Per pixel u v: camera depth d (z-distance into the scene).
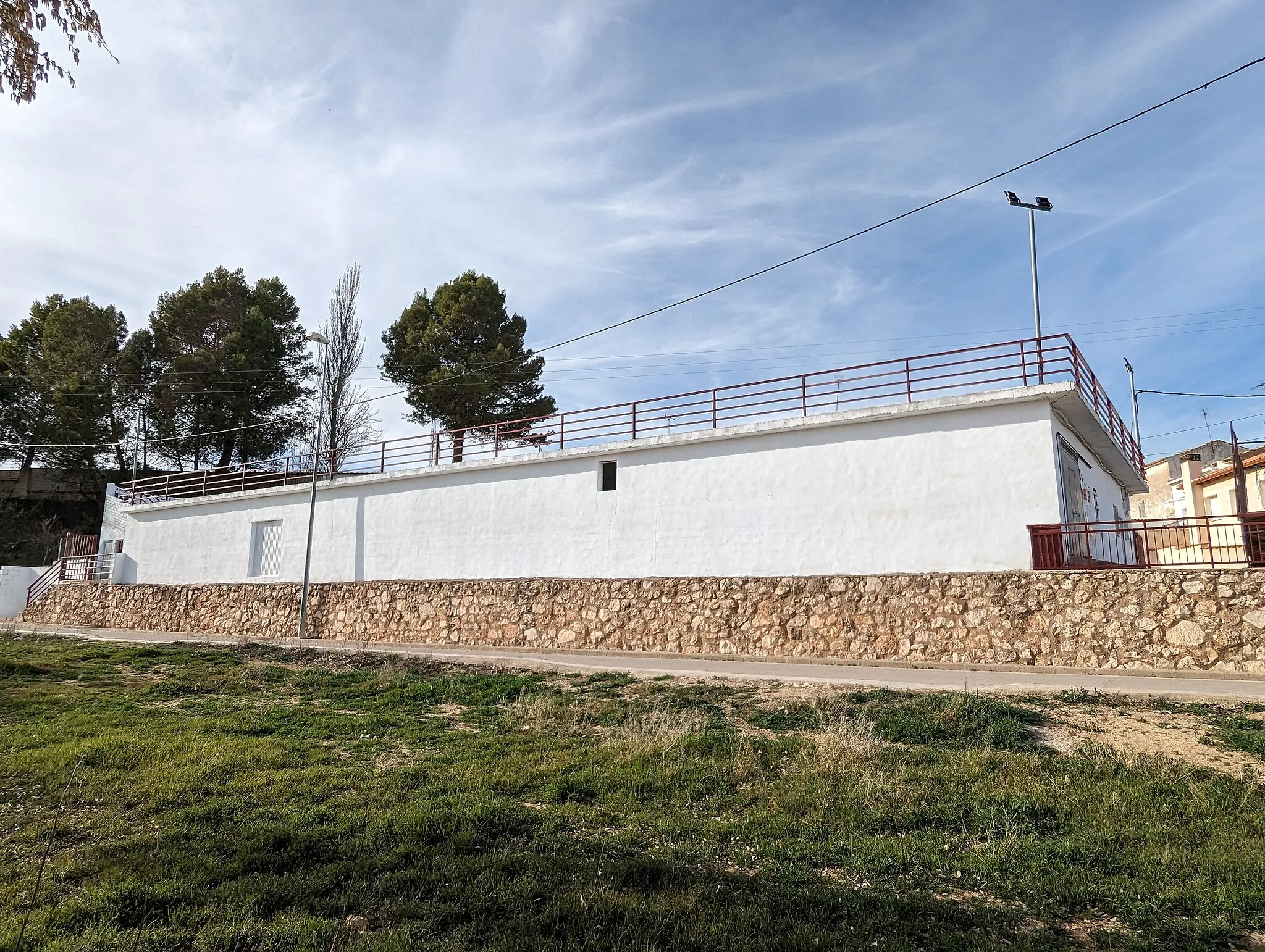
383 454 24.42
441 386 33.19
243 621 24.72
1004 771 7.70
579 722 10.52
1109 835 6.09
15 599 32.38
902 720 9.42
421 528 22.42
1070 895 5.09
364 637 22.12
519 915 4.70
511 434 22.23
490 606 20.17
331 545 24.14
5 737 9.51
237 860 5.52
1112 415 19.17
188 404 36.47
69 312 36.94
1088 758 7.96
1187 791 6.99
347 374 33.56
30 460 37.69
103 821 6.50
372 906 4.88
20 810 6.82
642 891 5.12
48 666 15.55
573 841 6.07
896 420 16.41
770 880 5.34
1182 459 37.59
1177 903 5.00
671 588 17.78
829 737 8.79
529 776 7.93
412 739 9.74
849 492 16.61
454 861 5.53
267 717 11.05
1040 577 14.00
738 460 18.03
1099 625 13.32
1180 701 10.00
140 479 36.62
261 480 29.81
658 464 19.05
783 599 16.41
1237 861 5.57
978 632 14.28
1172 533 17.39
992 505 15.13
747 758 8.25
